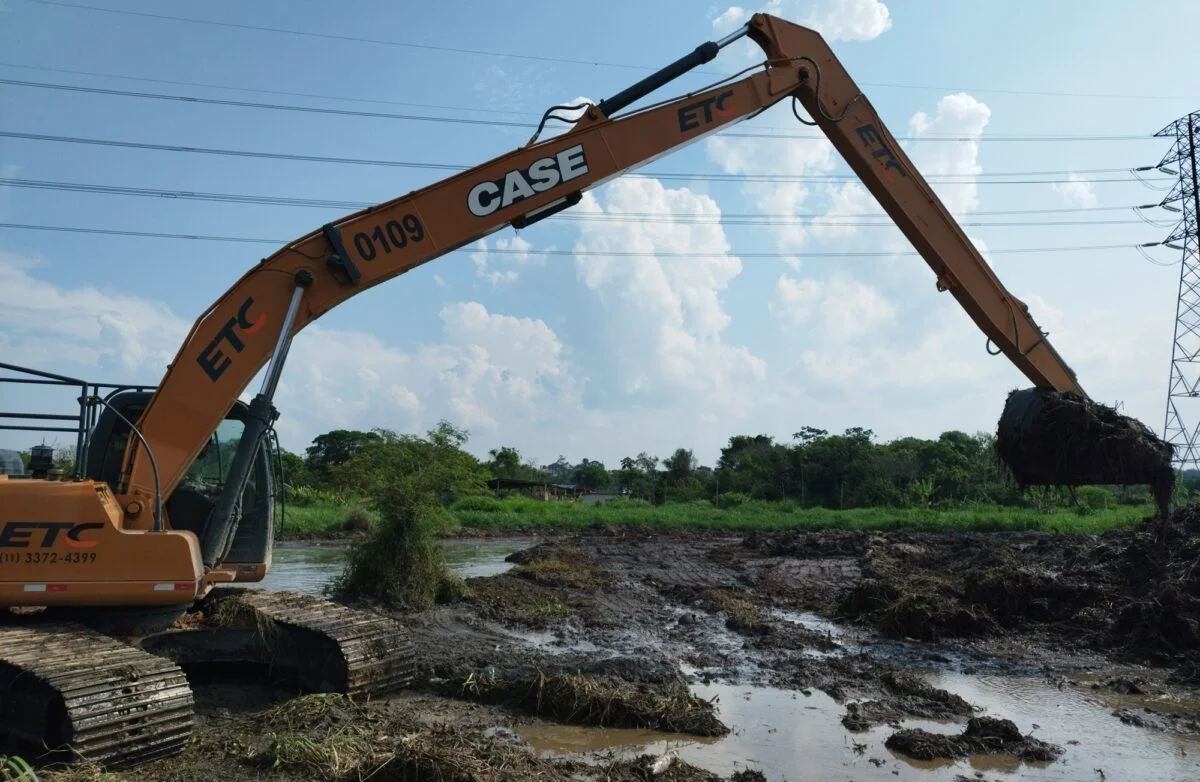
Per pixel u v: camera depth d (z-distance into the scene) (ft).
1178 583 38.81
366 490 44.50
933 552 64.39
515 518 106.01
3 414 22.80
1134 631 34.81
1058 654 33.94
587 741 21.95
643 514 111.45
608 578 52.06
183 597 21.40
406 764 17.99
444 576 42.06
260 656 25.09
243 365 23.07
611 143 26.76
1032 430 31.53
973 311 31.63
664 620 39.75
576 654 30.83
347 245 23.94
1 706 19.54
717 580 54.34
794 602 46.19
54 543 20.58
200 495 25.17
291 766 18.85
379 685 24.31
